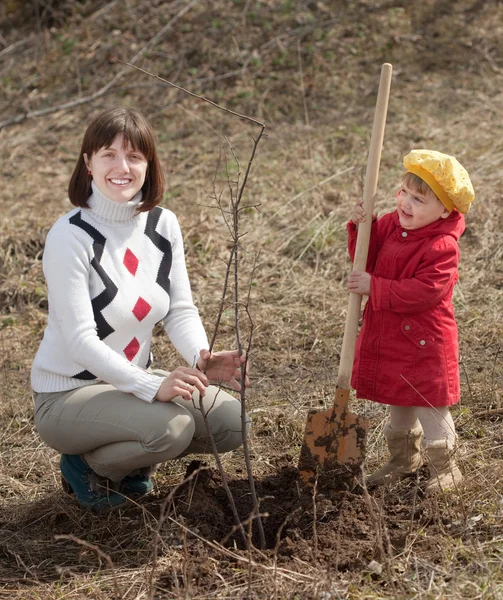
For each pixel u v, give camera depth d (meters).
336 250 5.95
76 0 10.76
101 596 2.89
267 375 4.70
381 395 3.38
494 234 5.89
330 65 9.06
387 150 7.49
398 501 3.33
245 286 5.66
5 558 3.24
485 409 4.05
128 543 3.23
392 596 2.74
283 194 6.89
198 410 3.40
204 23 9.84
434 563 2.94
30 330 5.42
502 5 9.50
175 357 4.92
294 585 2.83
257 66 9.22
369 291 3.26
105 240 3.25
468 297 5.26
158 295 3.36
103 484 3.42
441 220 3.30
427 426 3.37
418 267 3.29
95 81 9.70
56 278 3.17
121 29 10.18
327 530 3.12
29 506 3.58
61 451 3.38
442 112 8.12
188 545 3.07
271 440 4.00
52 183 7.89
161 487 3.61
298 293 5.55
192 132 8.53
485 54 8.91
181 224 6.42
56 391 3.32
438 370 3.32
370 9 9.66
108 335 3.27
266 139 8.16
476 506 3.24
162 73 9.45
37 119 9.30
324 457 3.33
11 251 6.18
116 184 3.20
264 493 3.46
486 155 7.03
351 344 3.32
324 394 4.38
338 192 6.72
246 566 2.95
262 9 9.88
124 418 3.18
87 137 3.23
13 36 10.66
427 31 9.32
